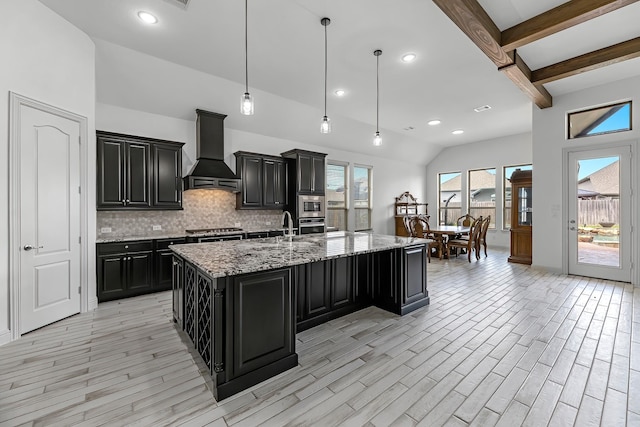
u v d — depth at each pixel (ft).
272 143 19.72
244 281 6.48
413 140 26.09
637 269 14.12
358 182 25.58
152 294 13.21
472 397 6.07
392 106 17.65
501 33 10.22
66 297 10.24
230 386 6.21
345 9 8.92
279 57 11.80
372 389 6.38
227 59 12.00
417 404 5.88
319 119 19.35
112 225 13.98
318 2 8.62
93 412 5.66
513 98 16.49
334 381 6.69
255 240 11.47
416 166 30.32
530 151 24.04
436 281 15.05
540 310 10.91
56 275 9.87
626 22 10.12
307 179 19.13
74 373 6.97
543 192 17.13
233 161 17.81
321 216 19.86
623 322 9.70
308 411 5.72
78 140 10.44
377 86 14.64
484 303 11.75
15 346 8.25
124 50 11.42
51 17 9.26
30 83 8.84
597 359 7.44
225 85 14.32
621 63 12.76
